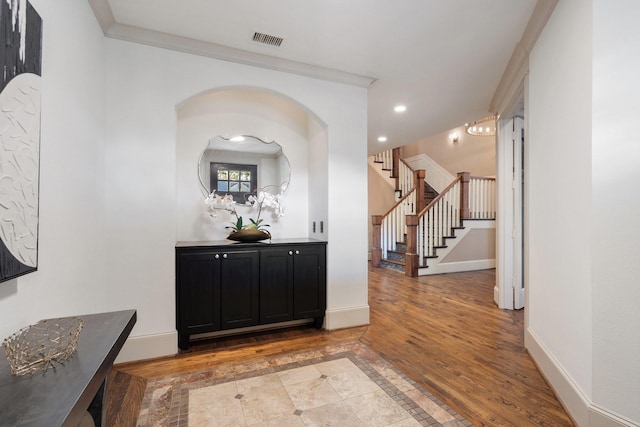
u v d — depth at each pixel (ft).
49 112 4.48
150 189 7.65
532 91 7.48
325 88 9.63
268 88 8.89
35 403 2.33
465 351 8.06
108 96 7.33
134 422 5.30
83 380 2.66
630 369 4.41
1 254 3.10
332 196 9.70
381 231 21.84
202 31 7.45
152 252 7.66
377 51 8.38
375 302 12.67
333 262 9.68
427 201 23.49
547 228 6.61
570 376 5.51
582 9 5.10
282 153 10.68
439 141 26.02
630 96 4.45
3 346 3.07
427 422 5.29
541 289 6.98
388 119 14.16
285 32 7.48
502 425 5.20
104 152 7.20
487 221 20.59
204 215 9.62
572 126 5.48
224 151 9.91
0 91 3.08
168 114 7.84
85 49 5.94
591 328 4.83
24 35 3.55
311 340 8.82
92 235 6.40
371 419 5.38
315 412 5.57
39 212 4.14
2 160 3.13
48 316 4.44
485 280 17.02
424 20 7.01
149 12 6.75
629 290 4.43
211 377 6.78
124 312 4.45
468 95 11.40
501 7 6.61
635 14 4.42
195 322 8.16
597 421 4.66
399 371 7.03
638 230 4.36
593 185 4.83
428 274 18.61
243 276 8.67
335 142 9.75
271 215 10.57
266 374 6.91
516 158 11.55
